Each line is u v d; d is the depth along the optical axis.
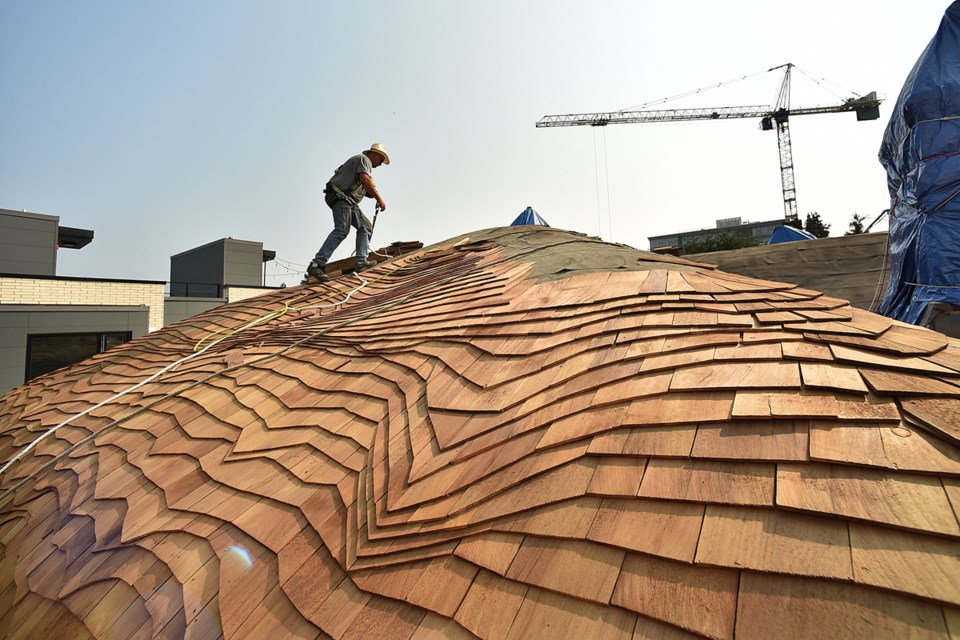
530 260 4.71
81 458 3.89
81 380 6.40
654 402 1.90
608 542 1.42
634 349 2.34
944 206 4.14
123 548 2.54
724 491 1.42
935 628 0.96
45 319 13.17
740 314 2.45
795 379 1.77
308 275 7.87
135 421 4.18
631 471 1.63
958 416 1.41
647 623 1.20
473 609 1.42
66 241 20.83
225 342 5.75
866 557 1.13
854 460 1.36
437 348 3.30
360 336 4.22
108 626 2.12
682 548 1.32
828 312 2.35
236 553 2.16
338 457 2.57
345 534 1.99
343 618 1.60
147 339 7.59
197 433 3.56
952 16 4.24
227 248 22.20
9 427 5.73
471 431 2.22
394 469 2.22
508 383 2.49
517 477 1.81
